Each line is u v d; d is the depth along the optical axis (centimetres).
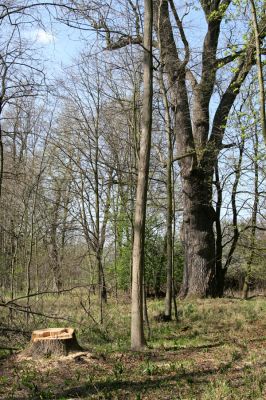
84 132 1697
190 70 1459
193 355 839
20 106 1098
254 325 1155
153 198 1869
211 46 1622
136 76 1217
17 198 1501
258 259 2108
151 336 1045
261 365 737
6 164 1366
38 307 1365
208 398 580
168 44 1329
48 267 1791
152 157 1834
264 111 811
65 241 1902
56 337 807
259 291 2562
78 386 665
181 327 1156
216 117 1769
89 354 803
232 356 804
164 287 2428
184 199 1908
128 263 2177
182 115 1720
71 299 1653
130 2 1088
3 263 1705
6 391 648
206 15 1539
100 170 1819
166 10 1319
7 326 1022
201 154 1764
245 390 610
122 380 689
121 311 1444
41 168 1561
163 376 706
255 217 1984
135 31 1095
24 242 1661
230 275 2550
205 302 1650
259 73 810
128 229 2070
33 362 773
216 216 1970
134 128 1223
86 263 2019
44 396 625
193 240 1898
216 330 1111
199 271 1883
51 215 1859
